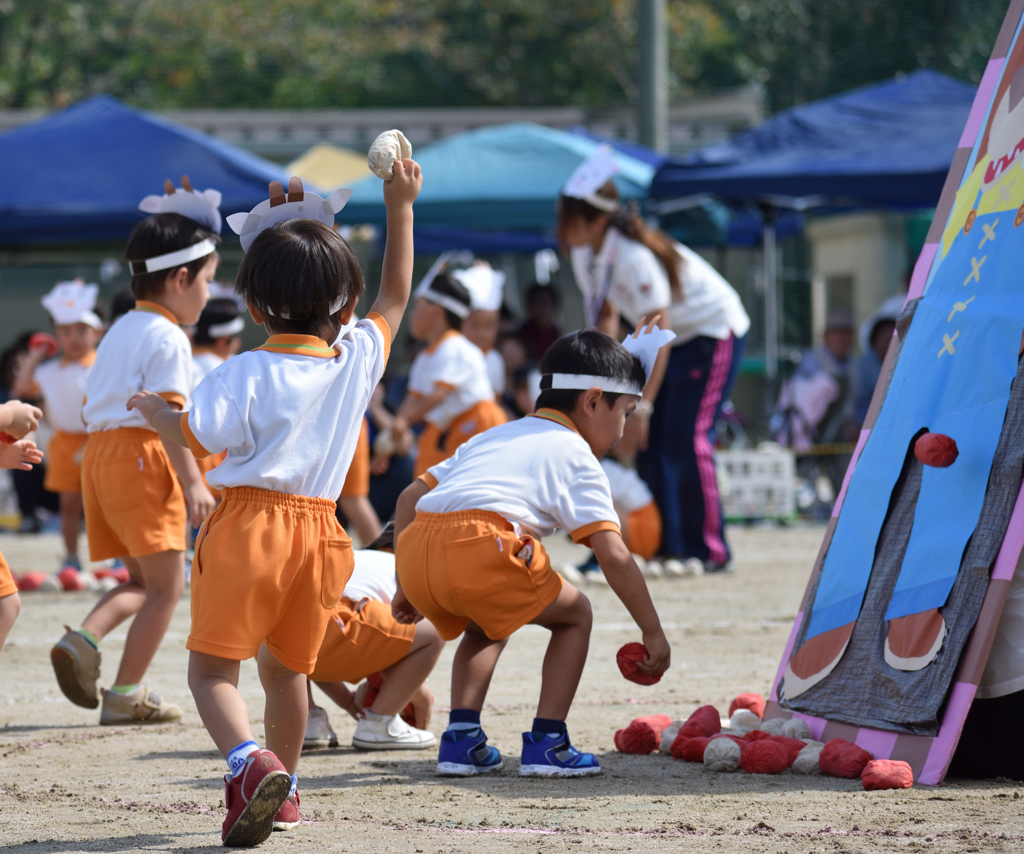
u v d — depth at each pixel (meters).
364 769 12.22
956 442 11.84
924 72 43.06
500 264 60.56
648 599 11.70
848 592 12.58
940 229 13.48
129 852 9.23
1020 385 11.50
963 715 10.91
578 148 41.47
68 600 25.58
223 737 9.40
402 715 14.06
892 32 75.12
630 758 12.56
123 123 40.78
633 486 28.70
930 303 13.05
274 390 9.65
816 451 42.09
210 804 10.79
